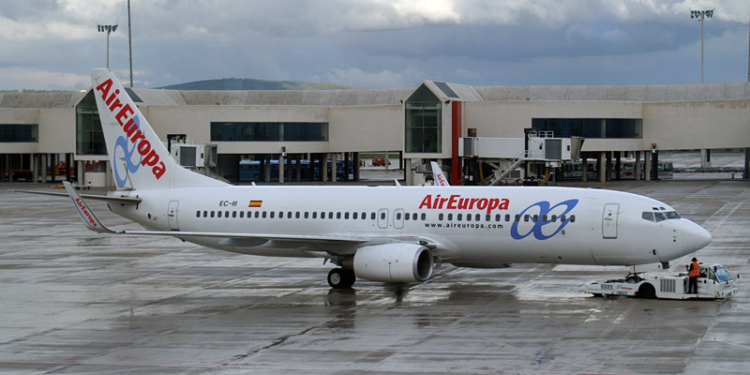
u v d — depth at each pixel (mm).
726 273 54938
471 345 41875
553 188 58062
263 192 65250
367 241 58000
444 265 70188
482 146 154875
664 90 184125
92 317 50781
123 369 38656
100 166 169000
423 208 59438
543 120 162500
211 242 65625
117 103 69438
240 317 50219
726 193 139625
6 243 88750
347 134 174625
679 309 49938
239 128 173625
